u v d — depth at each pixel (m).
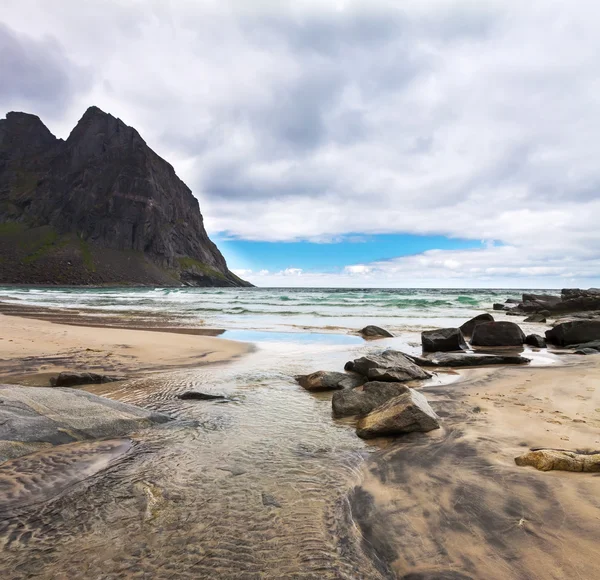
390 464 4.31
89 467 4.22
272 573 2.60
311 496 3.63
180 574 2.59
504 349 14.52
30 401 5.54
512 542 2.80
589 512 3.06
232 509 3.39
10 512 3.31
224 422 5.87
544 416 5.74
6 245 180.88
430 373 9.34
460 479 3.81
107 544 2.90
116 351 11.90
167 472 4.13
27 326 16.30
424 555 2.75
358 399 6.43
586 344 14.40
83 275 172.12
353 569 2.64
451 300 47.53
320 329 19.75
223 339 15.45
